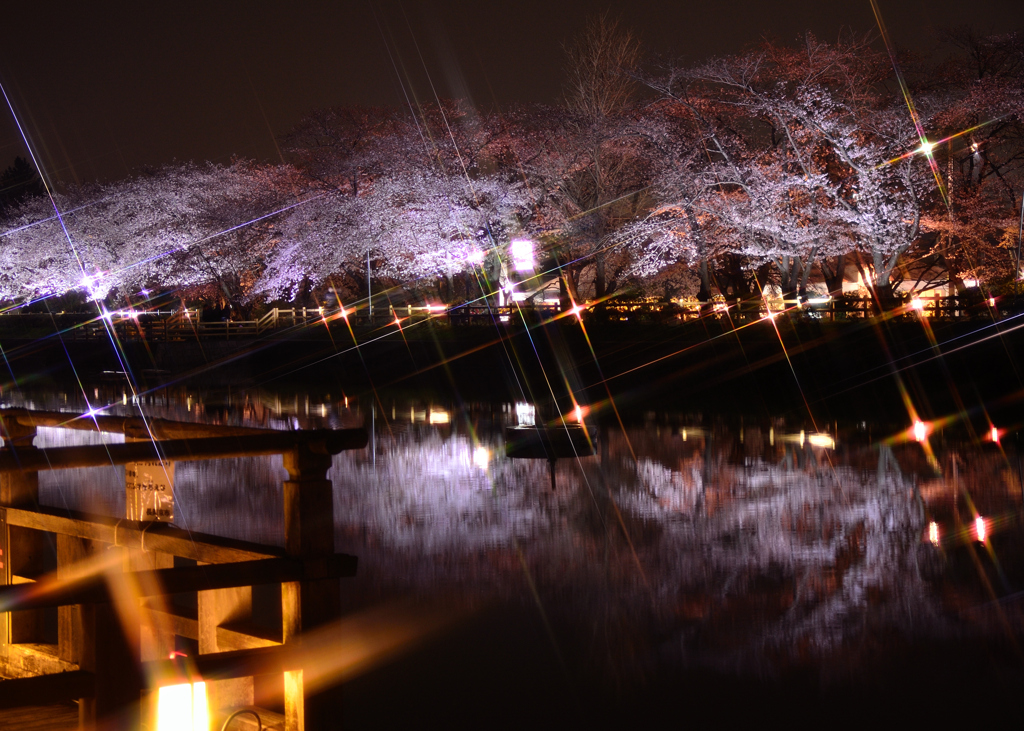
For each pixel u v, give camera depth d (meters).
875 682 5.62
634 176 42.72
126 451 3.51
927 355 25.92
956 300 30.33
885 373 25.66
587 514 10.97
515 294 46.19
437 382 34.16
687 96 37.47
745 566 8.48
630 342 32.16
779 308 33.66
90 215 55.91
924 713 5.16
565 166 42.19
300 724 3.65
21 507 4.79
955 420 19.86
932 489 12.34
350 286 58.56
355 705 5.29
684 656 6.09
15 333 52.03
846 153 33.19
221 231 52.00
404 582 7.98
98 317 51.03
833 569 8.34
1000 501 11.39
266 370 40.66
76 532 4.34
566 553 9.01
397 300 55.16
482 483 13.34
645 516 10.82
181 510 11.30
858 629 6.63
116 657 3.23
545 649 6.24
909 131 32.88
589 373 31.31
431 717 5.11
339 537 9.84
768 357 27.86
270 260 51.12
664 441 17.95
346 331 41.69
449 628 6.70
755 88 36.44
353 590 7.75
